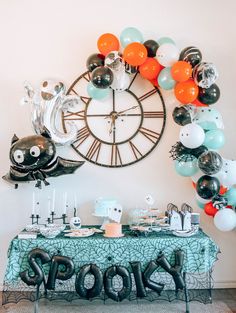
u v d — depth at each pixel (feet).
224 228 10.15
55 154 10.16
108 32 11.53
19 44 11.46
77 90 11.48
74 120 11.46
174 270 9.27
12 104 11.41
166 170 11.55
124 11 11.57
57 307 10.20
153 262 9.34
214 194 9.69
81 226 11.09
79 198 11.49
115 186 11.52
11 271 9.40
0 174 11.37
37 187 11.03
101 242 9.44
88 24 11.53
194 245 9.54
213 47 11.65
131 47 9.89
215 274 11.58
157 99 11.52
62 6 11.53
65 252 9.43
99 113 11.49
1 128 11.41
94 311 9.95
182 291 11.06
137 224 10.41
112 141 11.50
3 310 10.03
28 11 11.50
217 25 11.66
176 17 11.63
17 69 11.44
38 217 10.84
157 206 11.51
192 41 11.63
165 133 11.53
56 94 10.15
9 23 11.46
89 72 11.13
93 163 11.50
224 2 11.65
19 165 9.95
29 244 9.45
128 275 9.26
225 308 10.12
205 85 9.87
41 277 9.18
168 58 10.04
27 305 10.36
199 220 11.22
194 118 10.22
